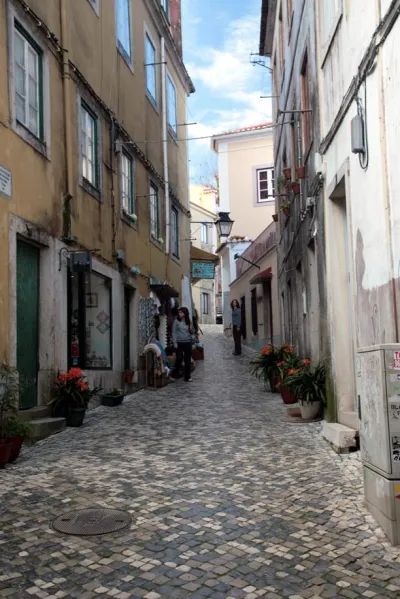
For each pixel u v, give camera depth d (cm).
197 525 436
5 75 738
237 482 546
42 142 852
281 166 1664
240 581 345
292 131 1231
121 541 405
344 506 471
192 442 730
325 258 774
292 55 1173
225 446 702
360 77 547
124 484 543
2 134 725
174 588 337
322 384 854
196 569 361
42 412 817
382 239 505
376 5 493
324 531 421
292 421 852
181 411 995
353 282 622
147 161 1531
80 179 1008
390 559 373
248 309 2448
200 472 584
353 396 725
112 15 1259
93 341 1101
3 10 736
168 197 1773
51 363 855
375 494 432
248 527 431
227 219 2027
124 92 1344
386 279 495
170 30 1952
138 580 346
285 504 480
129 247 1353
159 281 1585
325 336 795
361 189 574
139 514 460
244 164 3091
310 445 693
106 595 329
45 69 878
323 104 775
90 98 1084
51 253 870
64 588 337
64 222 928
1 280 712
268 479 554
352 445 651
